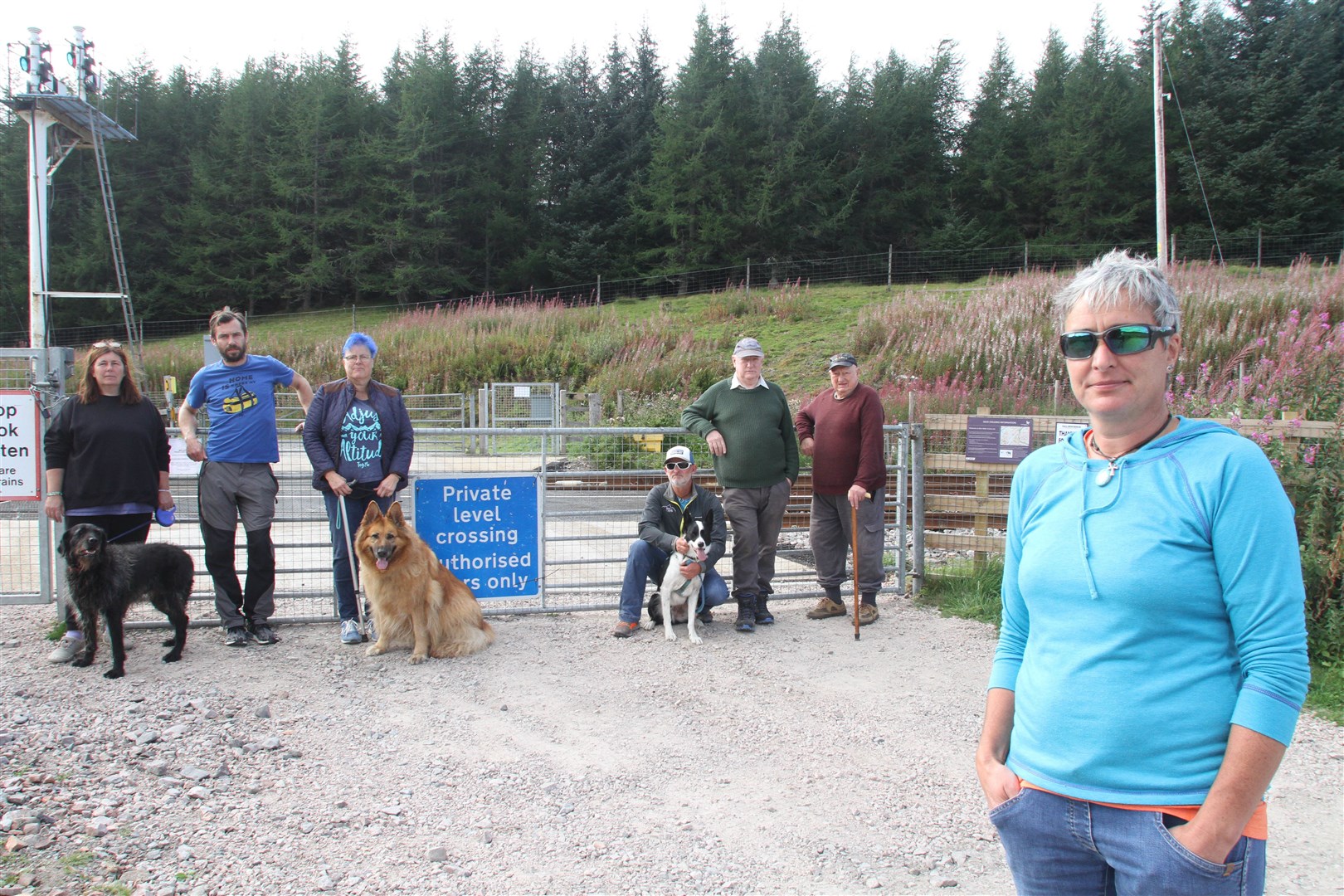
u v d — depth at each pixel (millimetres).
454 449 8805
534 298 44969
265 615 5793
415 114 46844
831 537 6598
